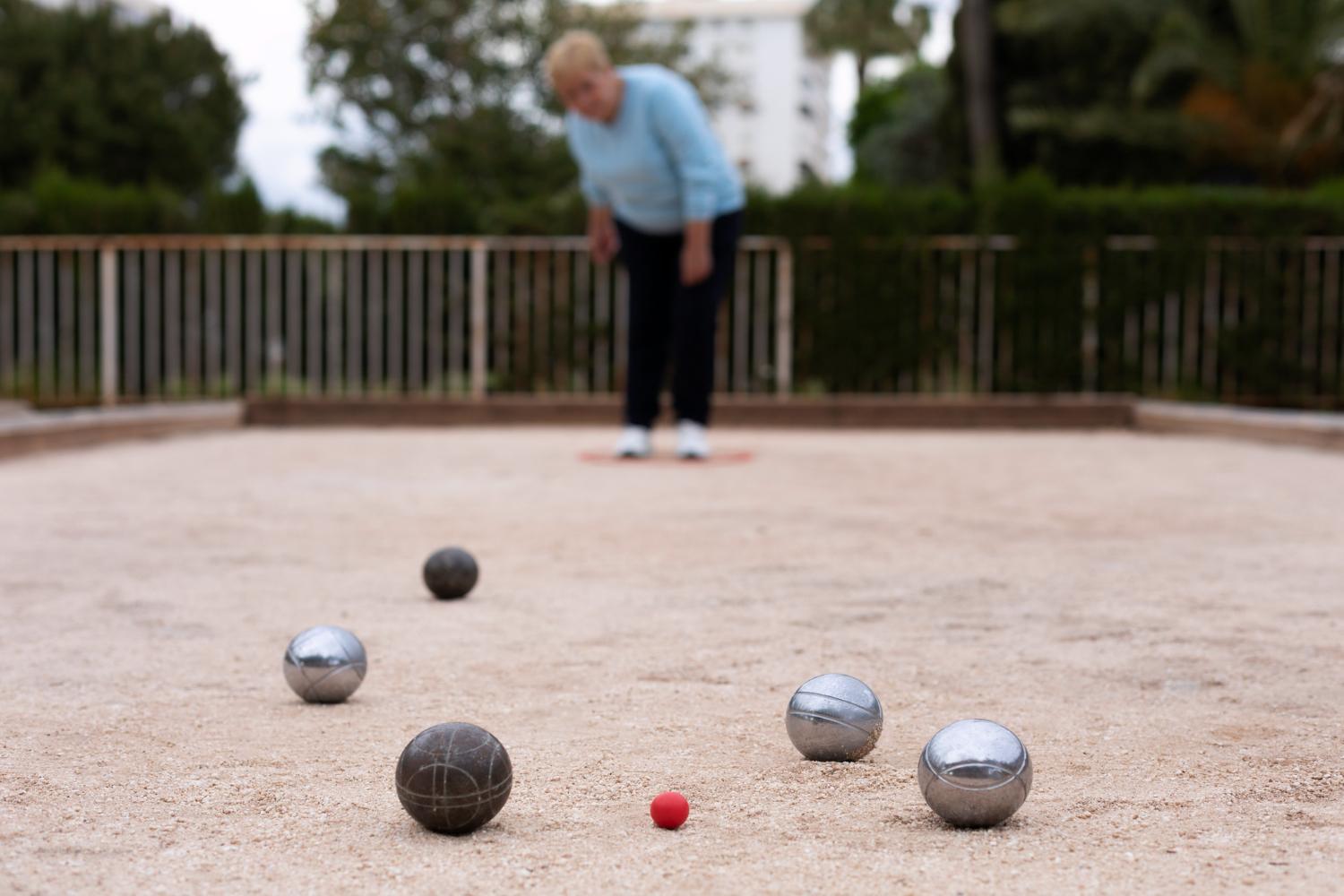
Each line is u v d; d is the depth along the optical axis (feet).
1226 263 39.29
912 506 18.63
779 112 255.50
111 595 11.91
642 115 24.47
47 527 16.20
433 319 39.83
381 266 39.75
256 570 13.33
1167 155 62.49
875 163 109.09
